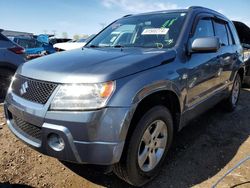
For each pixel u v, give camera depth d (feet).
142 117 8.43
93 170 10.01
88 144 7.50
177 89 9.68
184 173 10.03
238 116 16.71
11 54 17.97
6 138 12.10
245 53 23.56
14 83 9.68
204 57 11.71
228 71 14.96
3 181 9.14
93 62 8.63
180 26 11.28
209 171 10.21
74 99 7.55
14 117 9.43
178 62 9.98
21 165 10.15
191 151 11.77
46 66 8.76
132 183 8.75
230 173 10.02
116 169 8.48
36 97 8.22
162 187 9.19
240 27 28.48
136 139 8.23
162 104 9.68
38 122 7.95
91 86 7.56
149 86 8.32
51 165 10.25
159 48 10.50
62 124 7.57
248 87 24.94
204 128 14.51
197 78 11.11
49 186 9.06
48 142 7.92
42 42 54.44
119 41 12.26
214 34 13.76
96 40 13.29
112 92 7.61
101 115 7.46
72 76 7.79
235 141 12.98
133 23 12.90
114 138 7.55
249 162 10.87
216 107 17.29
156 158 9.48
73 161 7.75
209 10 13.96
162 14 12.74
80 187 9.07
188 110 10.84
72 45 32.01
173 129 10.43
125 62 8.49
